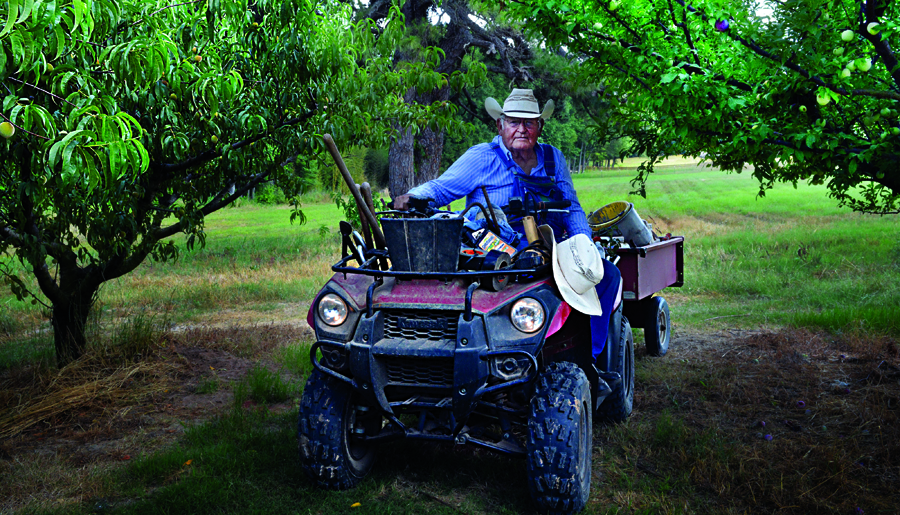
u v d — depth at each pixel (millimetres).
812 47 3098
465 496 3701
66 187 2416
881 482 3693
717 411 5035
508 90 19484
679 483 3762
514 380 3334
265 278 13336
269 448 4371
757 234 17094
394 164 14234
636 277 5547
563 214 4242
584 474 3535
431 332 3441
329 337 3553
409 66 7000
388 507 3541
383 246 3936
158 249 6531
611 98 5145
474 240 3777
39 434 4824
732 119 3641
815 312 8375
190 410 5316
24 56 2398
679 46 3682
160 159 5461
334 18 6113
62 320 6430
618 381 4426
